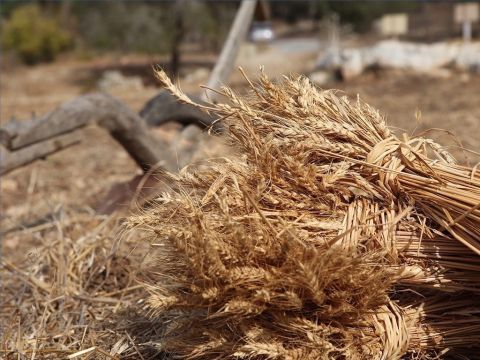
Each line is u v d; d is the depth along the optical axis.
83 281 3.08
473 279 1.98
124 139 3.78
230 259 1.82
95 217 3.67
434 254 1.99
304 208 2.00
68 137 3.62
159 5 24.05
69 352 2.48
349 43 28.05
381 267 1.90
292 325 1.87
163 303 1.87
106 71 24.22
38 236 3.47
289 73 2.32
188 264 1.84
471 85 13.08
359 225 1.95
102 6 25.28
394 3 38.06
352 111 2.23
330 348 1.85
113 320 2.68
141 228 2.06
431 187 2.01
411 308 2.05
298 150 2.04
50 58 28.34
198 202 2.00
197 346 1.92
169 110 4.00
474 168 2.05
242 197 1.95
